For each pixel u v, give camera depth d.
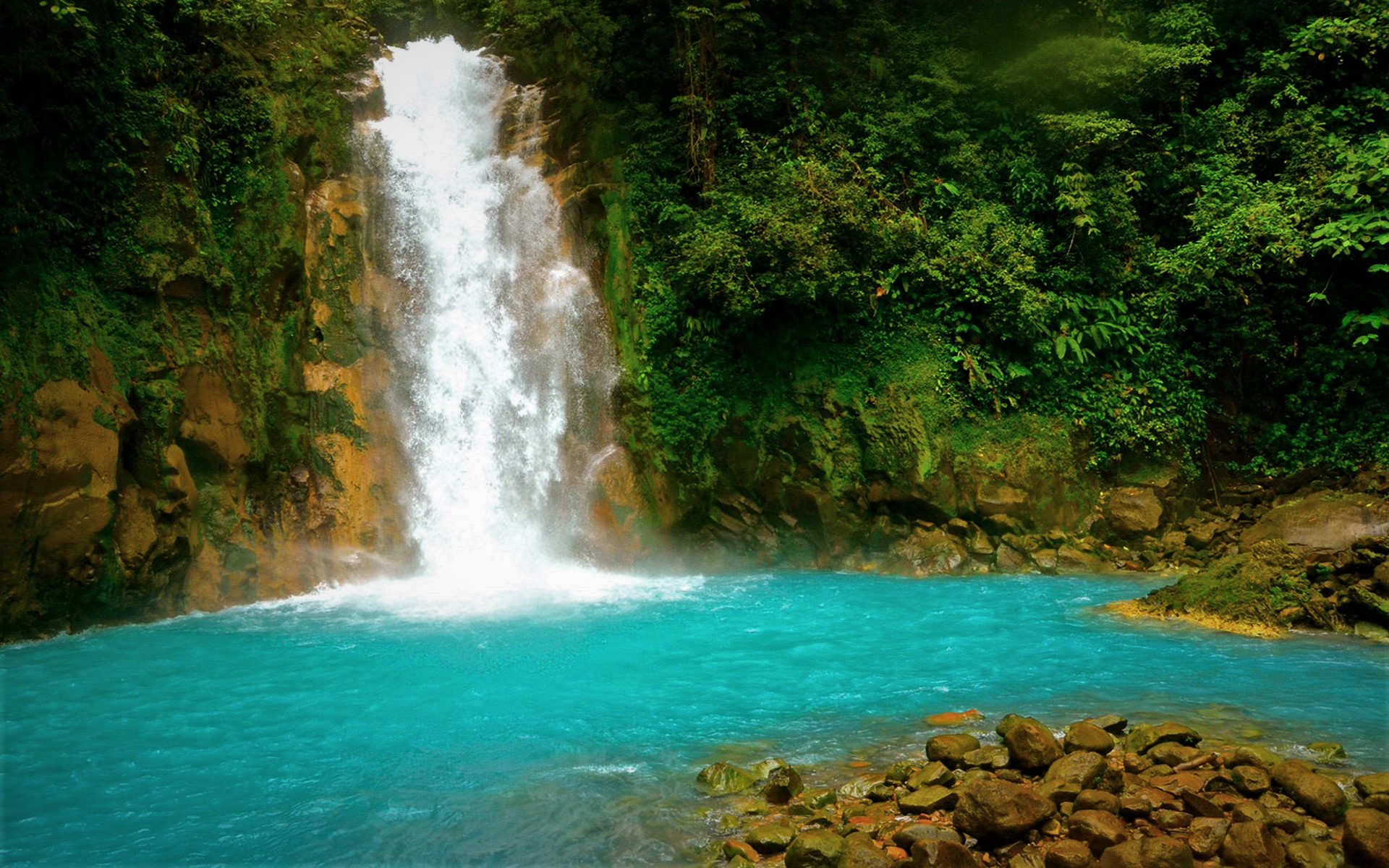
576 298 15.91
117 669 8.88
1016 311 15.80
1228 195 17.44
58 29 11.30
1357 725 6.80
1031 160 17.47
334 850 4.99
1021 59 17.86
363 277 14.62
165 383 11.85
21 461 10.01
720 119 17.34
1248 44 18.92
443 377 14.70
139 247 11.90
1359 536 12.02
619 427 15.59
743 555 15.46
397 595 12.66
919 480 14.99
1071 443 15.65
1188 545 14.80
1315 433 16.47
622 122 17.38
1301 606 10.40
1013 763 5.76
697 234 15.77
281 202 13.57
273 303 13.45
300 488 13.31
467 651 9.52
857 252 16.12
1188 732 6.16
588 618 11.12
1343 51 17.58
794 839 4.70
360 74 16.67
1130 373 16.53
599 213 16.47
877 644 9.76
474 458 14.59
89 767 6.32
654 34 18.11
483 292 15.58
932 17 19.12
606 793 5.71
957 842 4.49
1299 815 4.89
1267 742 6.40
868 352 15.99
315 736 6.93
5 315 10.28
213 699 7.91
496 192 16.34
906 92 18.08
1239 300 16.97
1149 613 11.10
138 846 5.09
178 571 11.68
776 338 16.06
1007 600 12.21
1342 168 16.64
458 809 5.51
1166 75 18.28
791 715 7.32
